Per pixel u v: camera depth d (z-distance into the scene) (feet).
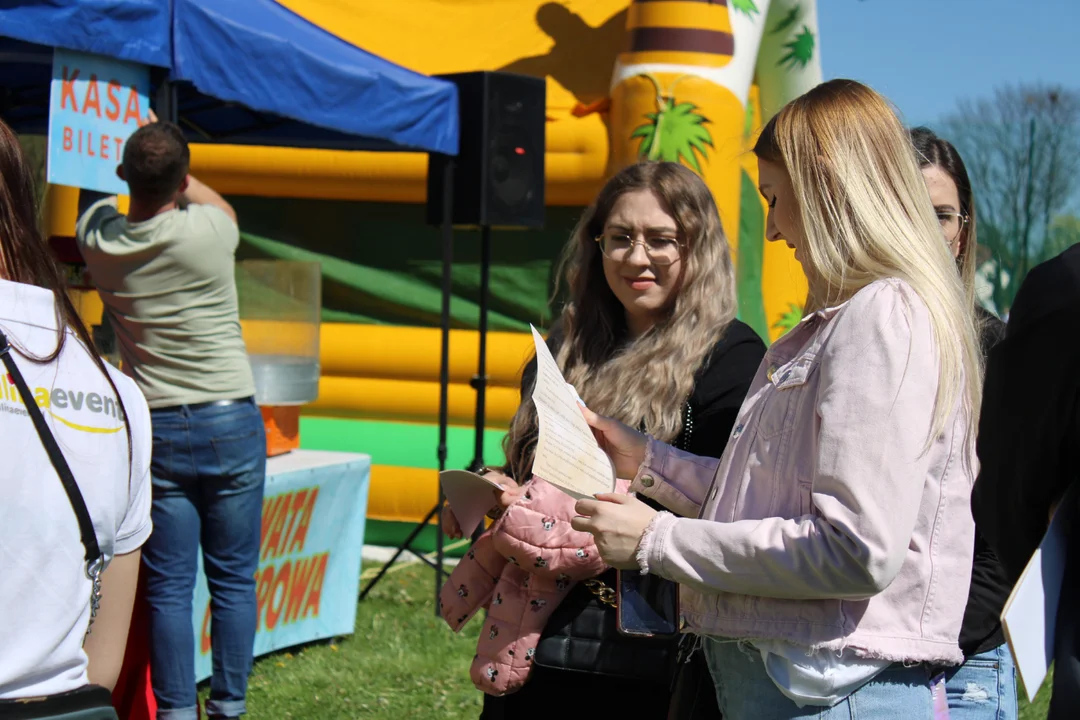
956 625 4.99
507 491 7.09
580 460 5.83
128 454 4.82
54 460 4.38
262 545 13.57
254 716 12.22
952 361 4.75
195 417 10.89
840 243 5.02
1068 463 4.34
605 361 7.63
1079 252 4.31
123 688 10.80
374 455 20.66
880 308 4.76
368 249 21.36
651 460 6.53
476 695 13.14
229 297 11.25
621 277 7.47
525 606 7.00
